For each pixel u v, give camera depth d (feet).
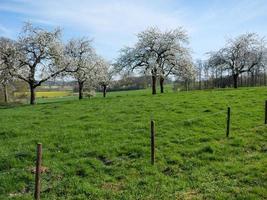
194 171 56.85
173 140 74.59
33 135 81.61
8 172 55.88
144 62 250.57
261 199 43.86
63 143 73.51
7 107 175.63
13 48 198.39
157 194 48.01
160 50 248.52
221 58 302.25
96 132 81.46
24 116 115.55
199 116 100.53
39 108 143.33
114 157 64.28
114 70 261.24
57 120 102.73
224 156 64.80
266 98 134.62
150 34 247.70
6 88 286.66
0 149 69.21
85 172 56.39
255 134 79.92
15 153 64.64
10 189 50.52
